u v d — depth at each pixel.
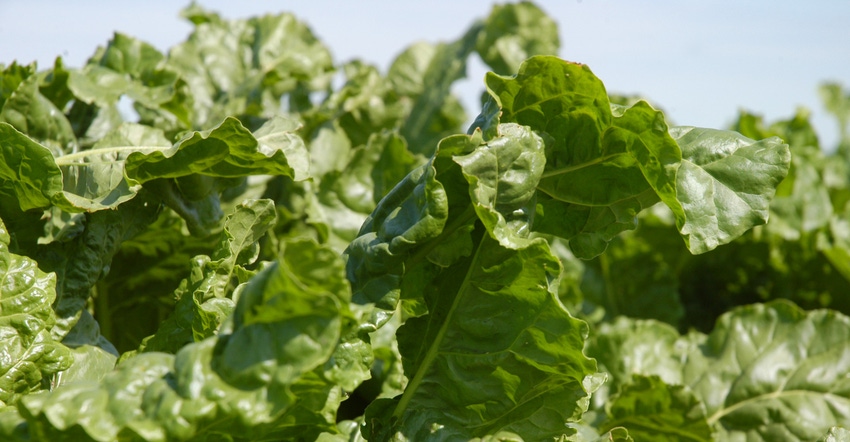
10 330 1.85
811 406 2.16
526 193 1.83
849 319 2.21
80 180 1.97
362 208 2.33
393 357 2.14
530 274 1.81
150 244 2.14
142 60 2.33
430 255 1.84
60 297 1.94
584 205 1.91
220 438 1.72
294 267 1.68
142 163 1.93
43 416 1.68
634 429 2.10
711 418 2.18
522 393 1.85
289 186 2.37
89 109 2.24
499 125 1.83
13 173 1.90
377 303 1.79
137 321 2.19
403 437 1.85
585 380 1.87
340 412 2.17
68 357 1.87
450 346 1.86
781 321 2.23
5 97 2.12
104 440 1.66
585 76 1.84
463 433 1.85
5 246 1.87
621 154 1.87
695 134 1.89
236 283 1.98
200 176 1.99
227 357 1.68
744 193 1.85
